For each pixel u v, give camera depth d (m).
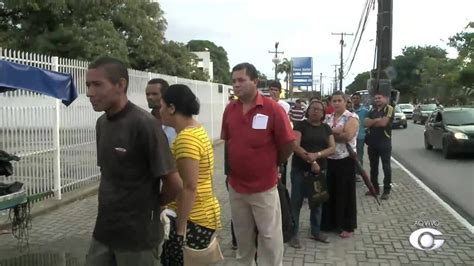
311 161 6.02
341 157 6.66
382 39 14.00
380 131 9.39
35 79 6.30
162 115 3.74
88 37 23.11
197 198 3.69
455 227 7.36
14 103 7.80
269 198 4.42
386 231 7.12
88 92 2.89
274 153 4.44
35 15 22.53
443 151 16.84
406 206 8.87
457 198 9.86
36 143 8.28
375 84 13.69
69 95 6.90
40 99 8.35
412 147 20.72
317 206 6.27
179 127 3.70
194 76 35.09
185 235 3.55
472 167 14.31
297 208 6.27
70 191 9.32
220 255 3.87
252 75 4.37
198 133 3.65
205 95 19.28
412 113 47.25
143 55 29.19
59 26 22.77
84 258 5.82
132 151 2.87
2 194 5.64
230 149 4.48
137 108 2.95
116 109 2.91
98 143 3.01
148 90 5.02
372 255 6.00
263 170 4.38
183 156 3.49
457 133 16.02
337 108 6.78
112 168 2.92
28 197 6.21
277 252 4.50
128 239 2.91
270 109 4.38
